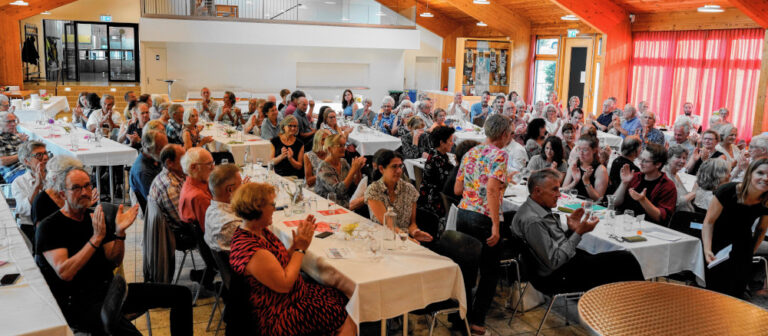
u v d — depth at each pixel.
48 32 19.69
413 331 4.04
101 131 8.03
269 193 2.98
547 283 3.79
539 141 6.61
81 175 3.16
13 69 16.55
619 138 9.29
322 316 3.04
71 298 3.14
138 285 3.34
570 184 5.42
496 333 4.06
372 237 3.45
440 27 19.48
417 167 6.66
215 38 16.19
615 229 4.27
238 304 2.91
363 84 18.66
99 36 19.70
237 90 17.31
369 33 17.39
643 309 2.52
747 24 11.08
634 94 13.58
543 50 16.08
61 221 3.19
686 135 6.93
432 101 11.37
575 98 11.04
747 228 4.02
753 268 4.73
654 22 12.91
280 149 6.67
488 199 3.83
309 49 17.75
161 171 4.52
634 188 4.73
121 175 7.58
